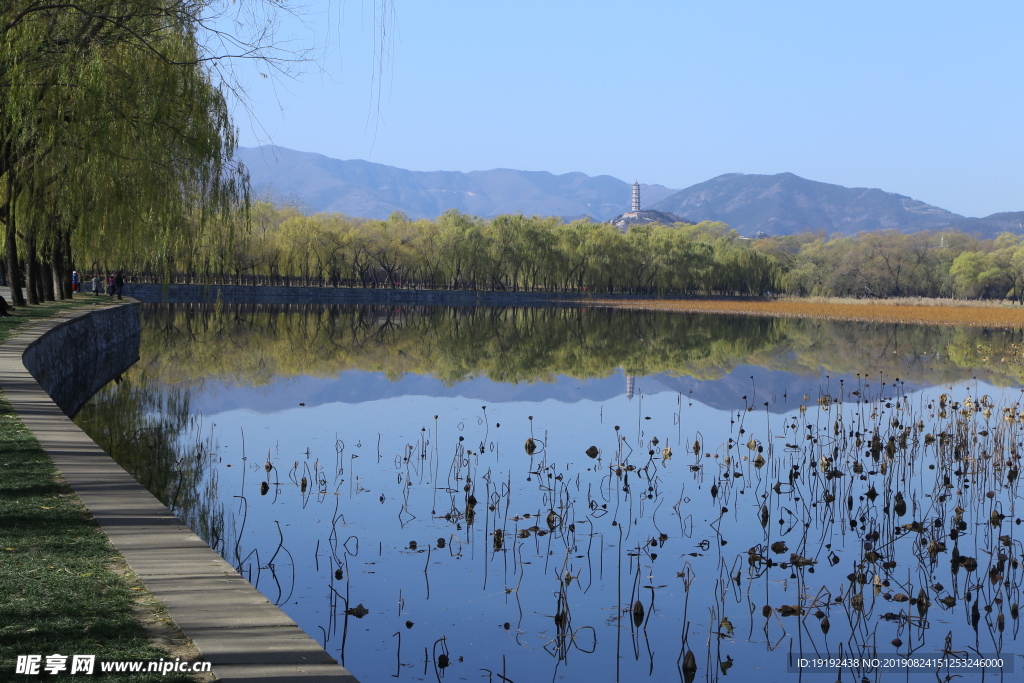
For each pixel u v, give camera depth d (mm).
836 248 124500
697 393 26562
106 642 5074
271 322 54031
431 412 22016
